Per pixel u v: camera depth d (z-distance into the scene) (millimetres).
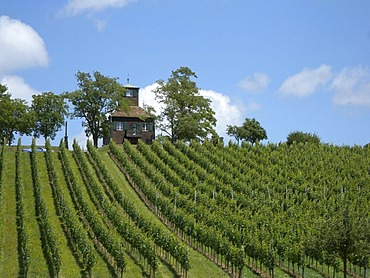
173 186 64438
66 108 108062
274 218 53219
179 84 95688
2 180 59750
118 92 97875
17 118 98375
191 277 43125
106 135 99188
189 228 49719
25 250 41531
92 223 49469
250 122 133000
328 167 72312
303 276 43281
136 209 53531
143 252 43594
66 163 67375
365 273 43344
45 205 51938
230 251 43438
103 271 43219
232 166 71625
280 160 74562
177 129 93312
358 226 38062
